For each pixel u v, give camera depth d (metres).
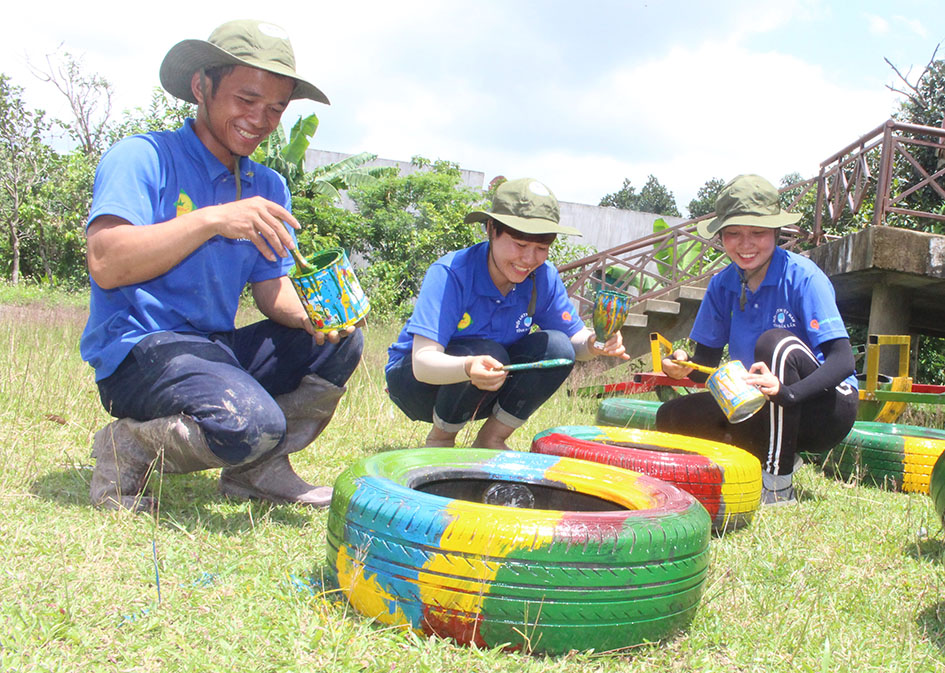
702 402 3.74
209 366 2.39
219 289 2.63
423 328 3.03
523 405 3.51
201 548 2.20
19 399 3.72
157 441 2.40
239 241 2.65
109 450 2.53
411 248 17.23
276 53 2.43
